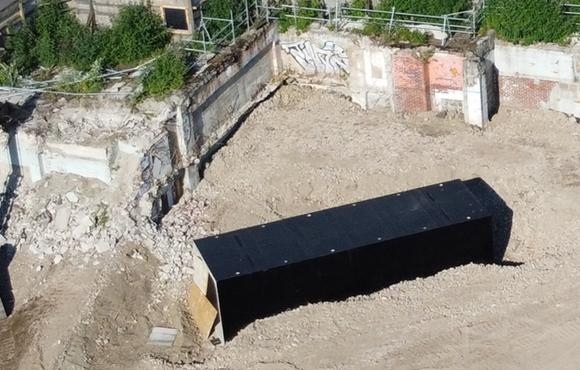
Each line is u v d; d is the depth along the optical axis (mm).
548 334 23703
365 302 25297
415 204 26922
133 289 27281
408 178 29594
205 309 26109
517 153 29859
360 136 31391
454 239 26219
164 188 29672
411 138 31016
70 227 28703
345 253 25438
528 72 31484
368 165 30031
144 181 29109
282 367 23969
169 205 30031
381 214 26688
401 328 24422
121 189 29062
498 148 30188
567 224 27672
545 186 28641
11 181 30328
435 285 25578
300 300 25703
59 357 25516
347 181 29703
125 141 29391
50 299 27219
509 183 29031
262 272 25047
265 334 25000
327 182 29828
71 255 28125
